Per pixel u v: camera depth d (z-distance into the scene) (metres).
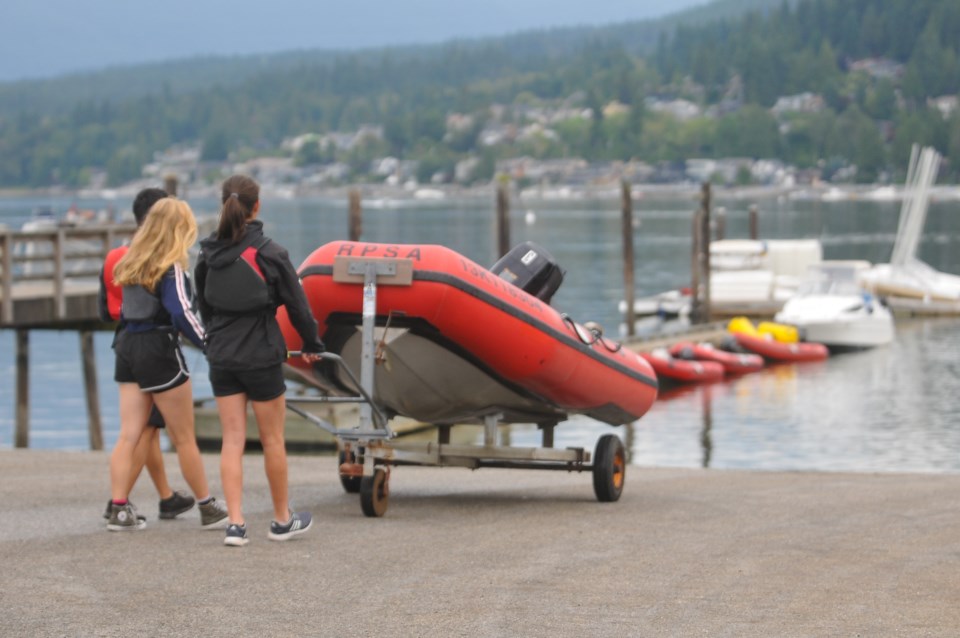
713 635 16.58
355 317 26.23
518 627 16.81
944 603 18.56
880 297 139.12
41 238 61.09
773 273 155.25
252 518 25.53
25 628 16.36
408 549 22.12
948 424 71.19
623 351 31.47
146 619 16.88
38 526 24.12
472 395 28.09
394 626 16.75
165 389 23.08
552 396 29.00
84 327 65.81
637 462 58.94
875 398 82.81
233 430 22.14
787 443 64.88
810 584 19.81
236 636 16.14
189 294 22.58
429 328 25.92
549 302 30.56
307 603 17.89
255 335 21.78
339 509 27.38
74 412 78.56
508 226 116.31
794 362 105.00
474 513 27.20
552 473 38.16
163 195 24.25
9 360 107.19
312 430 61.44
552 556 21.77
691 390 88.31
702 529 25.19
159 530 23.75
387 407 28.95
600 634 16.55
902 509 28.58
